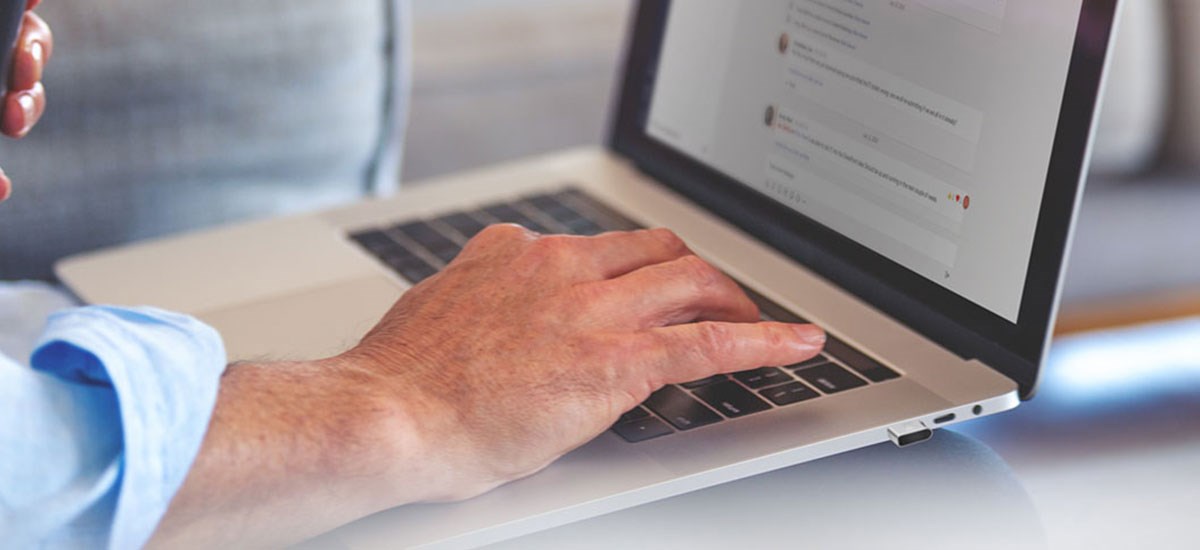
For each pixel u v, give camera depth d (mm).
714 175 849
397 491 534
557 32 1784
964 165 659
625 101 951
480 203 902
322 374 563
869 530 562
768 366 632
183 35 990
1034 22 622
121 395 469
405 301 645
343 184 1140
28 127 639
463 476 551
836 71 735
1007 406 630
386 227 871
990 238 649
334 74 1072
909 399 625
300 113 1065
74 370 502
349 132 1108
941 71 668
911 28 686
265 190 1080
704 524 570
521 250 649
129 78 977
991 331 651
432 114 1700
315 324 740
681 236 831
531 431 560
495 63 1736
